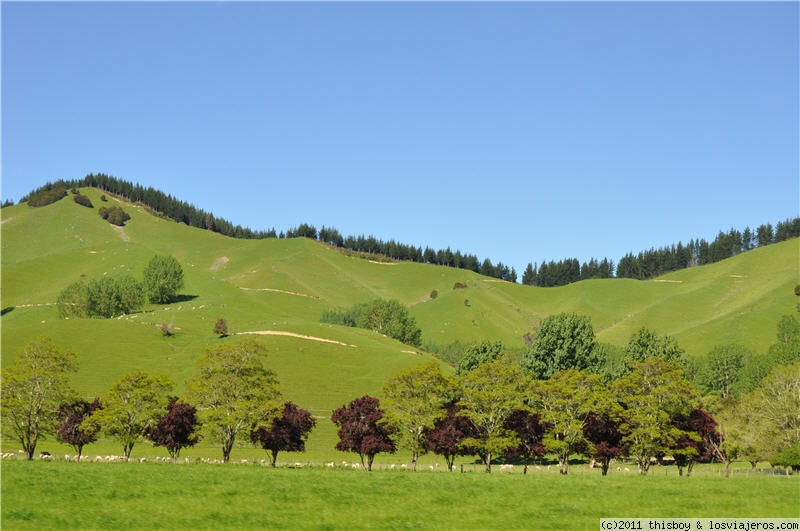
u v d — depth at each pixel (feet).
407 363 539.29
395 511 156.87
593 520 153.28
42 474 185.16
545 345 398.42
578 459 343.46
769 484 197.77
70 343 542.57
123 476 187.62
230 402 265.95
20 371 262.06
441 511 158.20
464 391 270.05
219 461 272.10
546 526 147.95
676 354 404.36
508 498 172.65
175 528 138.21
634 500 172.04
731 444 275.39
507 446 260.62
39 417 254.88
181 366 510.99
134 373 272.51
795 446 266.98
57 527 136.46
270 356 538.47
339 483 186.60
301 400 456.86
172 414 265.34
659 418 263.70
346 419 266.77
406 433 263.49
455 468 279.90
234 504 158.20
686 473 279.49
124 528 137.18
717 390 548.31
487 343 421.18
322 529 141.28
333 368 526.57
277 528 140.67
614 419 269.44
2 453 267.18
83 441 263.90
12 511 145.07
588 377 282.77
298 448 267.59
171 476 189.67
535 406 282.77
